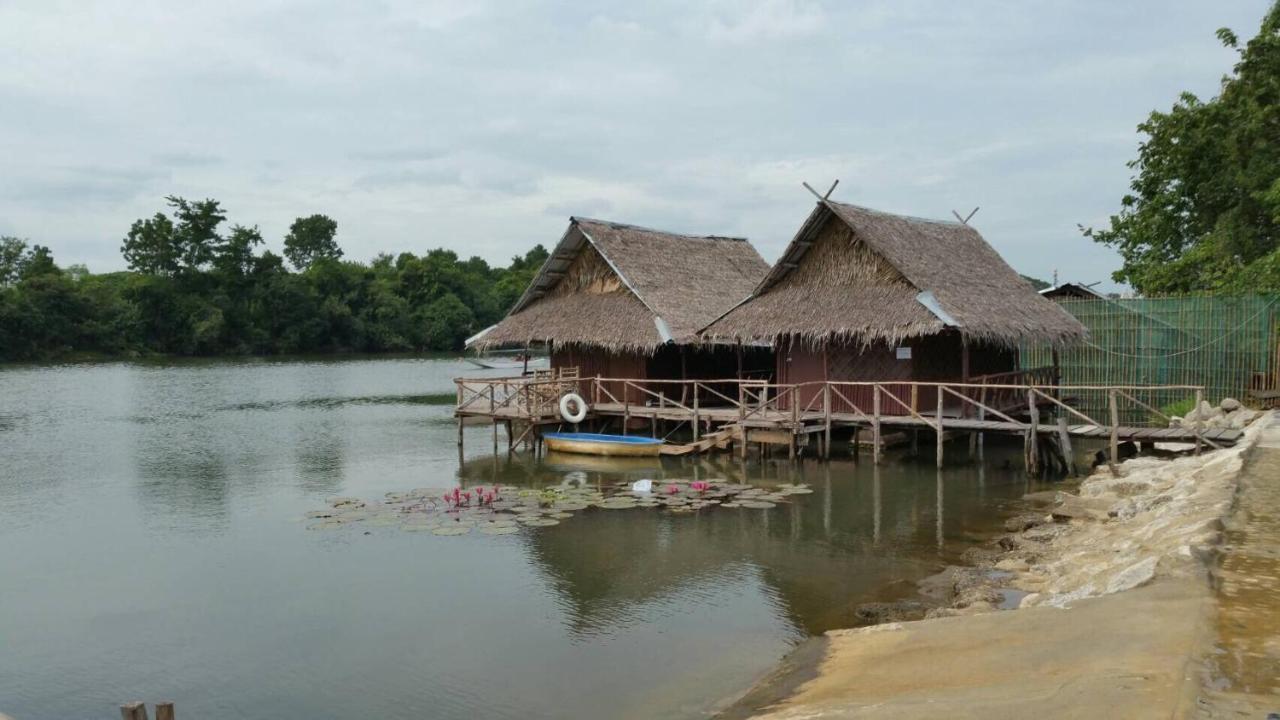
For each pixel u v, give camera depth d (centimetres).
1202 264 2920
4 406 3734
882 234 2194
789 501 1627
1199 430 1655
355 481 1956
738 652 916
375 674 888
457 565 1247
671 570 1212
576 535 1396
